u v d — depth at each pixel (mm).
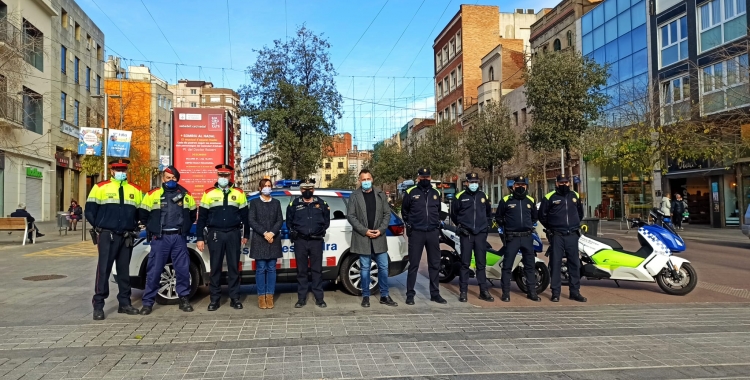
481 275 7941
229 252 7309
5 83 19516
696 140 19812
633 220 8945
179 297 7191
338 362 4875
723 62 20734
